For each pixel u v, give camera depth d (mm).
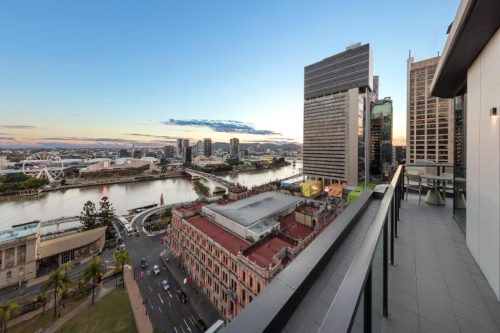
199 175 136375
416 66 67938
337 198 72188
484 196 4695
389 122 112125
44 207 81875
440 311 3871
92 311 26656
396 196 7238
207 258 29406
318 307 2113
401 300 4172
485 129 4633
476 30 4027
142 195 103750
